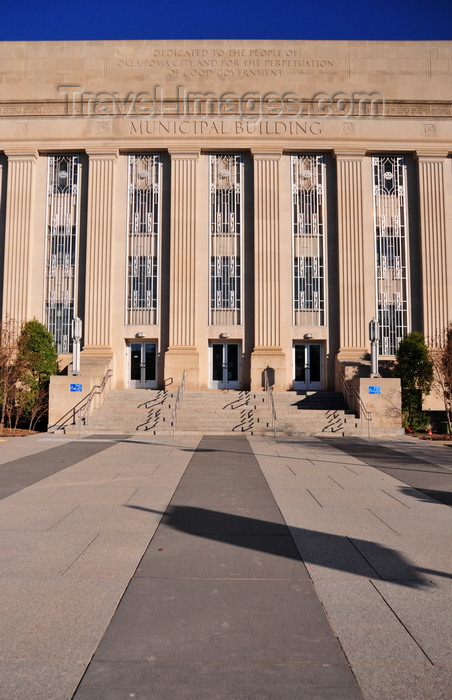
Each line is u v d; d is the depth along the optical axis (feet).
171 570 15.65
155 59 82.79
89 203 81.10
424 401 77.71
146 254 81.51
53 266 82.12
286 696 9.40
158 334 80.18
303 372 81.30
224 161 82.84
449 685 9.79
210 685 9.71
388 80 82.53
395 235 82.07
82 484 29.01
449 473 33.04
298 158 82.89
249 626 12.03
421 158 81.51
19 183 81.97
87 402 61.77
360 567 15.99
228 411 62.39
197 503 24.50
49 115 82.28
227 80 82.33
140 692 9.48
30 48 83.30
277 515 22.33
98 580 14.82
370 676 10.06
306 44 82.69
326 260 81.25
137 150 82.23
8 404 62.44
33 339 69.77
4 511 22.74
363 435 57.72
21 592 13.96
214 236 81.56
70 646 11.09
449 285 80.02
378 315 80.69
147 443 49.19
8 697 9.29
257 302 79.20
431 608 13.09
